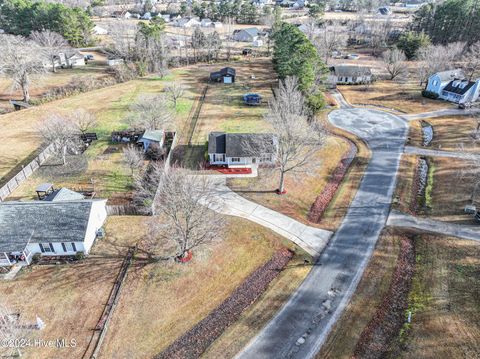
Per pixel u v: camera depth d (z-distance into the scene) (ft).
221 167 163.12
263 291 102.01
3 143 183.52
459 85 246.06
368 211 136.15
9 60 226.99
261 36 443.32
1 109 229.45
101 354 84.07
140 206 129.39
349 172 163.73
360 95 264.93
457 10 349.82
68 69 311.27
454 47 306.76
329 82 276.00
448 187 148.77
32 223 110.11
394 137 198.08
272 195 144.36
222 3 575.38
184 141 187.01
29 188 145.89
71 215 112.37
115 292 99.91
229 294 100.78
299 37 241.96
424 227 126.41
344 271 108.58
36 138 189.67
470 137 192.75
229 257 112.98
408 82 294.25
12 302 96.32
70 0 561.84
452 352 82.64
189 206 105.91
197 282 103.96
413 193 148.25
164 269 107.45
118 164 163.32
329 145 186.09
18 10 377.50
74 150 172.14
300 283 104.27
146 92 259.19
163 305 96.68
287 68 225.56
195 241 109.50
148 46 307.17
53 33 330.34
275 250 116.67
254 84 279.49
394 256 114.01
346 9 638.12
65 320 91.81
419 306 95.76
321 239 121.80
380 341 87.20
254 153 160.86
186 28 490.49
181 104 237.04
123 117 213.66
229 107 232.53
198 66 333.62
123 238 118.93
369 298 99.35
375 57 370.12
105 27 455.63
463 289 99.30
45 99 241.96
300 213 135.95
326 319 93.20
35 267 107.76
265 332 89.86
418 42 334.24
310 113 205.26
